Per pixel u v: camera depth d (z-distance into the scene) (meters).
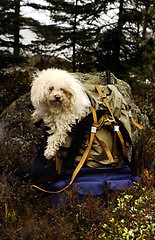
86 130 2.56
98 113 2.55
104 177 2.38
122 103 2.86
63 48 9.30
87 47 8.16
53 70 2.44
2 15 7.94
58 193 2.28
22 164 3.15
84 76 3.90
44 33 9.84
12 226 2.10
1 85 5.37
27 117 3.45
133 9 7.55
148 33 7.86
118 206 2.26
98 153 2.47
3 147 3.07
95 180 2.34
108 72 3.21
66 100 2.28
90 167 2.44
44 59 11.03
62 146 2.44
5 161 2.84
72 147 2.50
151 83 6.24
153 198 2.23
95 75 3.94
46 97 2.29
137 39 7.03
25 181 2.87
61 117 2.39
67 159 2.54
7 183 2.51
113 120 2.54
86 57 7.92
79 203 2.23
